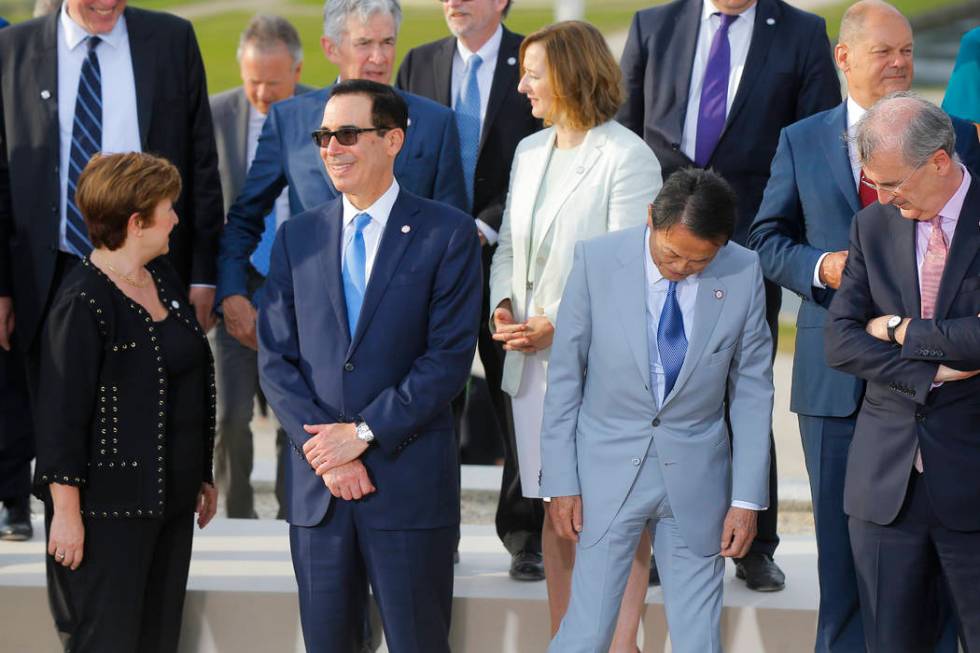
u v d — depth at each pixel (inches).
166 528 598.2
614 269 546.0
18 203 666.8
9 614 655.1
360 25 679.7
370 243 569.9
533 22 2482.8
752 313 545.3
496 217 688.4
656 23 701.3
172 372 585.3
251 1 2586.1
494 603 647.8
